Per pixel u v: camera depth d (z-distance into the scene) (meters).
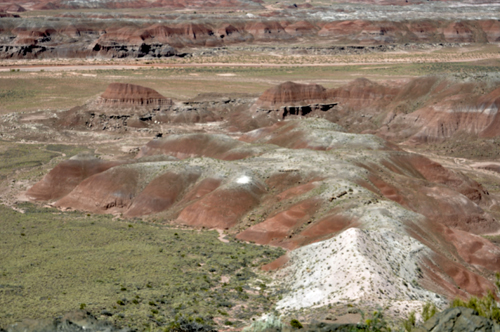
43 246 83.12
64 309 55.50
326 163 121.38
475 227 111.00
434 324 34.81
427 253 73.62
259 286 68.81
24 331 49.44
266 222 97.56
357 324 43.19
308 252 72.06
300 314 51.19
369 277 58.50
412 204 111.94
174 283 68.12
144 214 112.69
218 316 56.94
